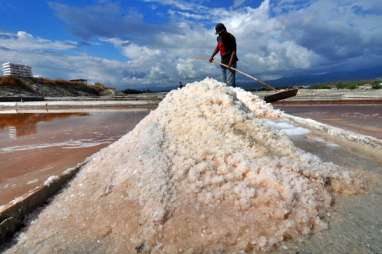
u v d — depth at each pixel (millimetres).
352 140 4566
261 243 1925
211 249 1911
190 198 2334
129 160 3014
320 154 3703
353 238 1981
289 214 2174
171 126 3490
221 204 2275
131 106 18141
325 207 2350
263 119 5449
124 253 1966
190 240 1989
